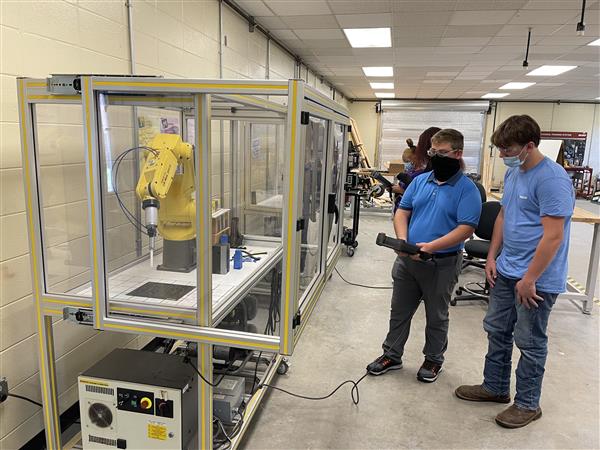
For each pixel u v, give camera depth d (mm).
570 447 1985
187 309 1522
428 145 3172
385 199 8398
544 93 9898
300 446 1967
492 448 1975
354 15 4230
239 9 3998
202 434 1630
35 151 1527
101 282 1500
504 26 4484
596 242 3486
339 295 3924
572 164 11344
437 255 2273
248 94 1358
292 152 1393
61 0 1893
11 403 1760
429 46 5504
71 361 2115
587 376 2604
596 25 4395
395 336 2582
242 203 3164
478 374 2604
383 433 2064
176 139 1689
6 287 1710
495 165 11734
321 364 2689
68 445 1823
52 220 1920
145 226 1928
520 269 2004
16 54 1681
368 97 11836
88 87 1390
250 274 2035
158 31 2682
